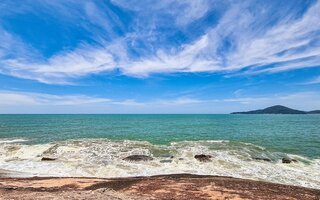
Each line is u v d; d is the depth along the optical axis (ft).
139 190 49.73
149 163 84.64
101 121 372.99
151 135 172.35
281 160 90.12
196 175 68.85
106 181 59.82
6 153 99.60
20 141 140.67
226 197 45.62
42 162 85.40
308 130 209.56
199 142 131.75
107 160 87.81
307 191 52.65
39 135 171.22
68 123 308.81
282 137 158.40
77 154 97.19
